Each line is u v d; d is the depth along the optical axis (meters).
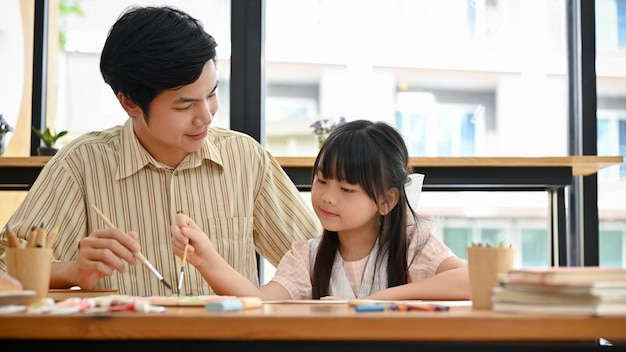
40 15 2.74
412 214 1.85
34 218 1.82
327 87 2.80
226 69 2.78
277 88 2.80
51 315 0.96
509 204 2.71
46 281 1.22
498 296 1.03
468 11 2.83
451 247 2.71
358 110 2.81
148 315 0.95
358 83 2.80
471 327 0.93
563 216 2.71
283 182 2.09
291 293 1.73
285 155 2.78
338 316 0.94
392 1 2.81
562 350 0.97
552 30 2.85
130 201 1.94
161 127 1.76
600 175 2.82
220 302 1.06
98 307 1.09
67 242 1.86
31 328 0.95
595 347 0.97
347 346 0.95
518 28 2.84
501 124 2.83
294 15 2.80
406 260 1.77
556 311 0.96
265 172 2.06
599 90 2.85
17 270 1.20
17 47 2.74
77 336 0.95
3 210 2.61
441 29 2.82
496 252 1.11
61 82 2.80
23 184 2.54
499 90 2.83
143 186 1.95
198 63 1.68
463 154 2.81
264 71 2.79
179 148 1.84
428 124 2.81
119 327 0.95
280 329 0.94
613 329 0.93
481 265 1.11
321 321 0.94
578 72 2.84
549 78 2.85
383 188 1.71
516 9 2.84
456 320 0.93
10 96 2.74
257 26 2.75
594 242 2.80
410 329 0.93
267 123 2.79
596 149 2.82
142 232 1.93
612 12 2.83
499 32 2.84
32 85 2.74
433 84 2.81
